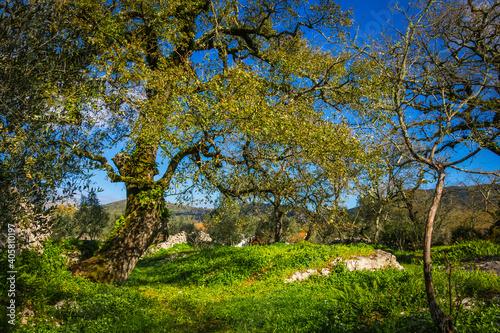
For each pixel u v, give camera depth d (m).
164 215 13.59
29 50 3.97
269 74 12.44
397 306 5.86
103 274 9.93
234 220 34.88
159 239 13.70
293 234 39.38
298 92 12.61
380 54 5.79
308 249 15.01
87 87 5.95
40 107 4.13
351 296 7.28
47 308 5.99
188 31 13.29
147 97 11.06
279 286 10.50
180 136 9.60
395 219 31.05
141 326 6.18
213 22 13.53
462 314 4.86
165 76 9.88
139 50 10.20
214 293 10.60
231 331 6.37
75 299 6.86
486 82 5.51
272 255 14.84
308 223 13.62
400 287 6.98
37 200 4.40
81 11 8.80
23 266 6.92
